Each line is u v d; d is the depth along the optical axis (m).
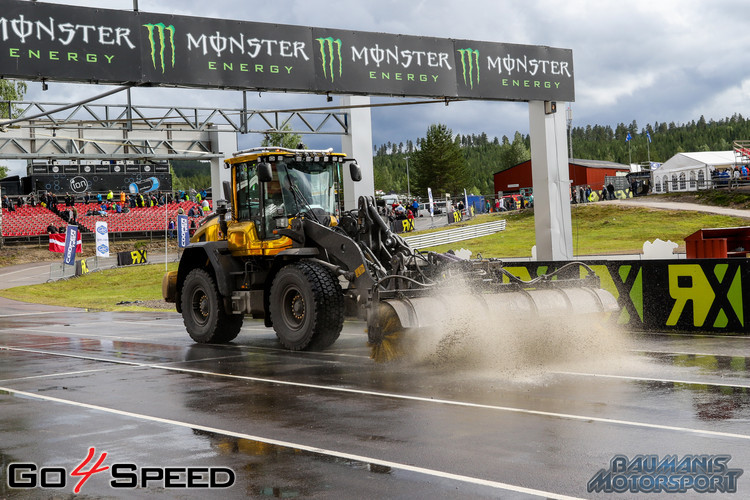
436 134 116.12
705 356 10.59
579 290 11.76
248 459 5.95
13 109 65.00
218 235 14.15
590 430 6.49
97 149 35.41
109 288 38.84
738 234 17.58
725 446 5.93
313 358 11.48
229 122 26.70
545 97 19.48
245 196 13.46
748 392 7.95
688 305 13.66
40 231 60.53
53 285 41.16
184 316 14.55
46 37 15.05
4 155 32.47
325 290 11.80
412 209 60.91
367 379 9.43
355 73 17.64
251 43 16.80
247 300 13.25
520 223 47.69
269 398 8.41
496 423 6.84
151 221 63.97
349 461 5.79
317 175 13.11
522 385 8.65
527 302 11.05
